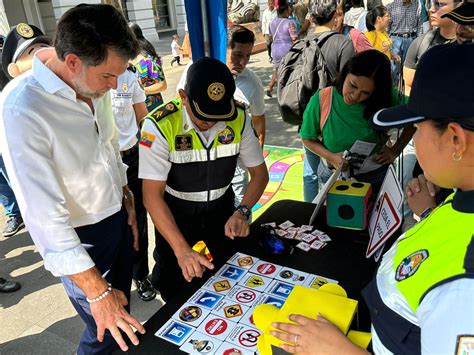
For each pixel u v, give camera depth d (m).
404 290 0.70
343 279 1.37
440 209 0.75
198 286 1.37
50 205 1.38
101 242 1.75
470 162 0.67
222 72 1.50
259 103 2.82
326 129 2.38
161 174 1.65
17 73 1.70
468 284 0.59
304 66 2.97
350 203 1.65
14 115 1.36
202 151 1.65
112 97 2.49
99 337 1.42
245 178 2.76
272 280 1.38
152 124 1.61
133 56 1.40
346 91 2.20
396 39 5.46
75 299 1.67
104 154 1.69
